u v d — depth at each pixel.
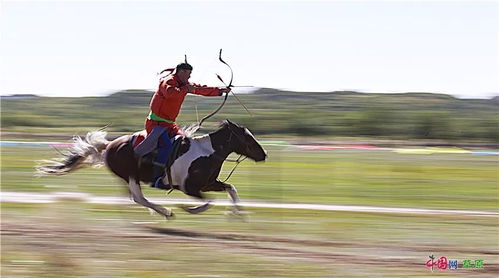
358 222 16.58
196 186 15.74
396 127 75.19
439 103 121.88
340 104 114.00
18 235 14.19
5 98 108.19
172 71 15.88
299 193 22.83
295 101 113.44
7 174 27.72
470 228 16.05
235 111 93.25
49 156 36.72
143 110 99.62
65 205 18.69
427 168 33.09
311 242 14.04
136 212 17.59
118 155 16.05
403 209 19.14
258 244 13.75
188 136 16.05
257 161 16.14
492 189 24.80
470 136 71.06
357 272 11.72
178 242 13.78
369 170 32.06
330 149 49.25
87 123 83.62
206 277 11.25
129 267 11.80
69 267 11.70
